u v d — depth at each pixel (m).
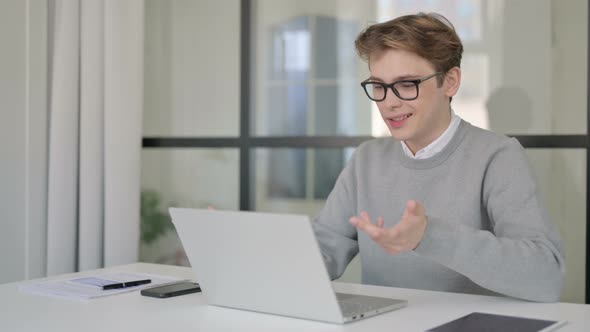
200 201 3.15
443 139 1.76
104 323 1.30
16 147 2.92
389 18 2.85
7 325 1.29
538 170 2.66
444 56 1.61
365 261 1.87
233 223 1.32
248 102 3.04
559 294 1.47
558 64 2.63
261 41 3.04
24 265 2.96
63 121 2.93
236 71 3.07
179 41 3.16
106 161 2.93
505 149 1.70
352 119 2.91
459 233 1.37
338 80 2.93
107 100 2.92
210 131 3.12
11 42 2.89
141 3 2.94
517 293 1.43
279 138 3.00
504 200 1.63
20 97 2.92
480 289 1.73
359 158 1.97
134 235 2.96
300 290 1.29
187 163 3.16
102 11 2.94
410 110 1.62
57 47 2.94
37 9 2.95
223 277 1.40
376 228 1.25
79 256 2.98
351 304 1.37
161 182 3.21
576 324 1.25
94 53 2.94
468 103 2.75
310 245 1.22
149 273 1.86
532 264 1.43
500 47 2.70
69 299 1.53
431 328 1.22
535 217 1.58
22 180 2.94
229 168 3.10
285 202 3.03
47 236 3.00
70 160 2.95
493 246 1.40
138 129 2.96
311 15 2.96
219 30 3.09
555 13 2.63
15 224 2.93
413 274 1.78
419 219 1.31
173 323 1.29
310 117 2.97
